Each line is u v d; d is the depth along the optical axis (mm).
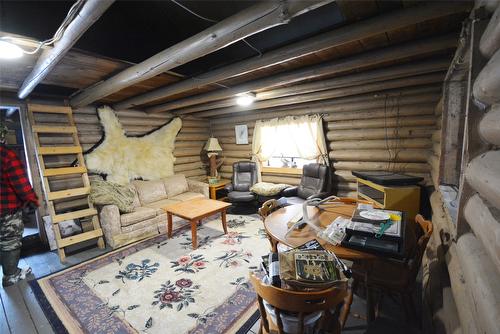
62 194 3258
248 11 1391
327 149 4285
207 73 2502
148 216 3680
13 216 2566
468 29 1296
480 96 1059
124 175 4293
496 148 1060
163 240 3539
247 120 5324
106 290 2400
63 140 3656
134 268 2793
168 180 4777
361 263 1896
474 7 1239
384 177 3061
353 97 3863
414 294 2125
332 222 1975
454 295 1243
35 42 1679
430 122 3316
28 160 3359
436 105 3191
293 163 4734
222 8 2270
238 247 3256
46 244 3479
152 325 1940
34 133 3203
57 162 3561
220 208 3574
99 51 2439
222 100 4148
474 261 986
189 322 1962
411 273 1702
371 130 3801
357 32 1613
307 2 1205
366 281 1779
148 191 4312
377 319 1370
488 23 1097
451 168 2172
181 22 2576
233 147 5672
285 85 3326
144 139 4680
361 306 2045
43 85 3311
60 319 2031
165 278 2578
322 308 1136
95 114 4074
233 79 2959
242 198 4574
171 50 1852
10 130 4516
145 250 3238
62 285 2506
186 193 4875
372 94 3682
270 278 1297
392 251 1452
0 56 1793
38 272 2781
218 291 2342
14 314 2113
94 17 1339
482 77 1017
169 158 5059
